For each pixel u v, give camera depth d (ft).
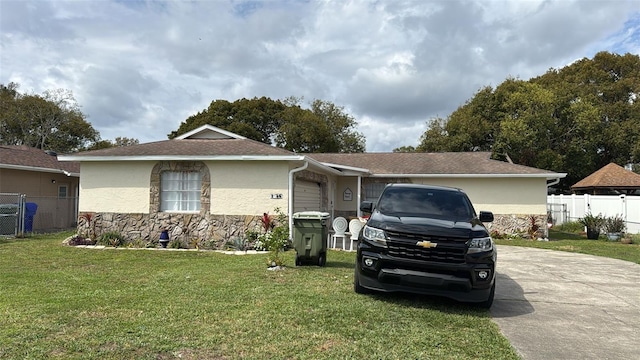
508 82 110.42
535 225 56.49
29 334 13.78
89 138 149.69
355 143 164.76
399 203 23.49
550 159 97.25
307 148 132.57
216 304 18.07
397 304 19.16
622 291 24.43
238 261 30.89
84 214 43.88
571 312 19.61
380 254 19.22
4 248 38.09
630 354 14.11
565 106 104.32
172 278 23.98
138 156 41.83
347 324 15.83
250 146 44.73
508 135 95.25
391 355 12.90
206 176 42.11
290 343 13.57
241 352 12.74
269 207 41.04
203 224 41.83
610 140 110.93
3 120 130.11
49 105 136.77
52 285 21.94
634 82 117.80
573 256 39.88
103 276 24.66
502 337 15.34
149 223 42.63
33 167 59.57
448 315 17.90
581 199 73.41
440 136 132.16
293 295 19.95
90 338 13.53
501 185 58.39
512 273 30.12
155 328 14.69
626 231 58.49
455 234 18.84
